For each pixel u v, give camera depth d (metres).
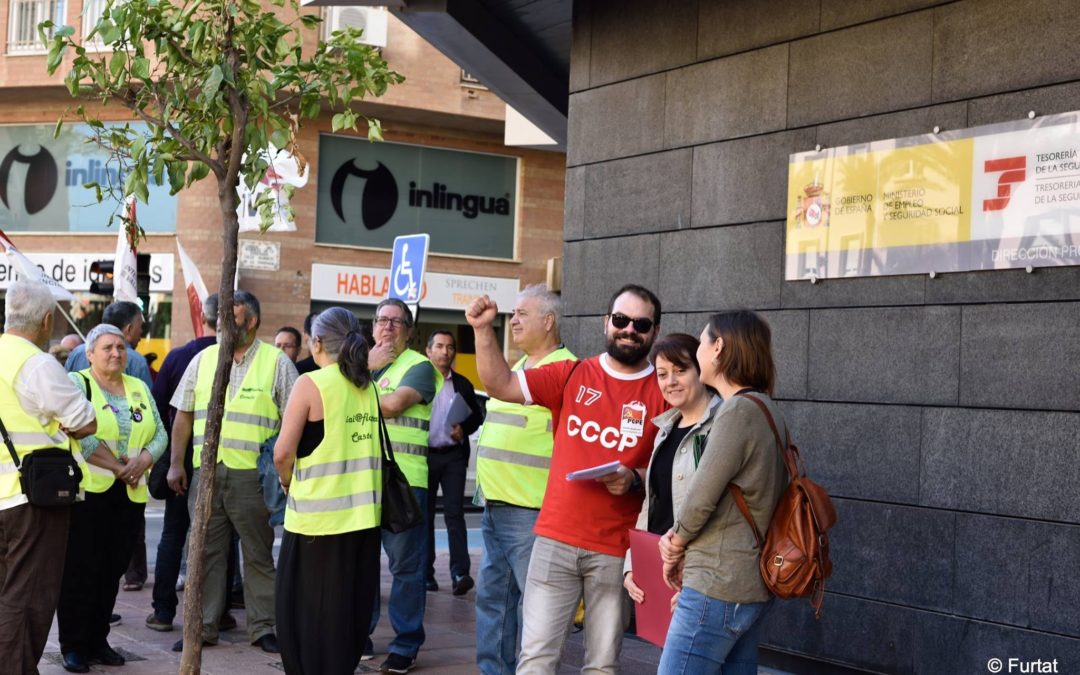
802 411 7.41
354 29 5.37
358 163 24.47
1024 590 6.21
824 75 7.43
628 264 8.73
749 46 7.92
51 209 24.42
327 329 6.18
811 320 7.41
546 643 5.11
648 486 4.89
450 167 25.41
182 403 7.86
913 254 6.84
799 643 7.27
